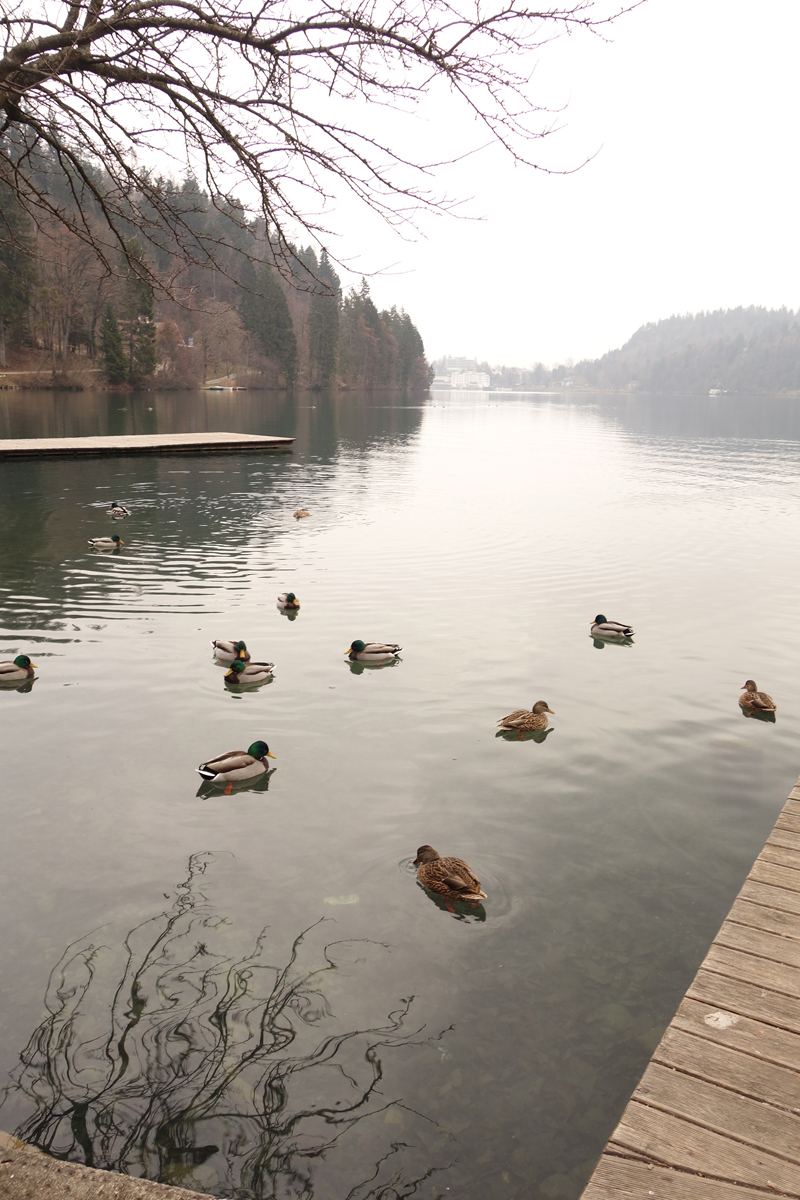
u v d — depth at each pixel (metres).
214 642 13.19
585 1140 4.81
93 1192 3.63
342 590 17.47
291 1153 4.68
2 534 21.86
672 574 19.88
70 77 4.99
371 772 9.43
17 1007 5.70
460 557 21.05
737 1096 4.29
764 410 160.12
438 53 4.52
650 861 7.73
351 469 39.97
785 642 14.69
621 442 66.25
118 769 9.32
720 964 5.39
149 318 100.81
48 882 7.18
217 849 7.79
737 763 9.84
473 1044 5.51
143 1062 5.27
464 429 79.44
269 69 4.89
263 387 139.50
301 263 5.62
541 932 6.69
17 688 11.64
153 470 35.38
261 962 6.24
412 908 6.97
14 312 87.12
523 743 10.28
